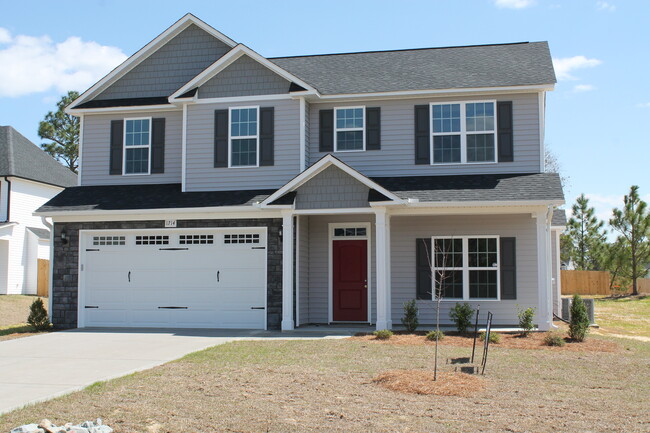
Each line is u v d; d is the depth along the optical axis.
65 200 18.48
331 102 18.31
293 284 16.78
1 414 7.89
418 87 17.73
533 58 18.92
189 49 20.00
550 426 7.38
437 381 9.55
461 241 17.64
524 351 12.63
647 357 12.15
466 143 17.61
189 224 17.45
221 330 16.73
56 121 47.91
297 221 16.94
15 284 30.58
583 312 14.34
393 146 17.94
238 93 18.20
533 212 15.95
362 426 7.37
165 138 19.31
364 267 17.98
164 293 17.70
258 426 7.38
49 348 13.68
